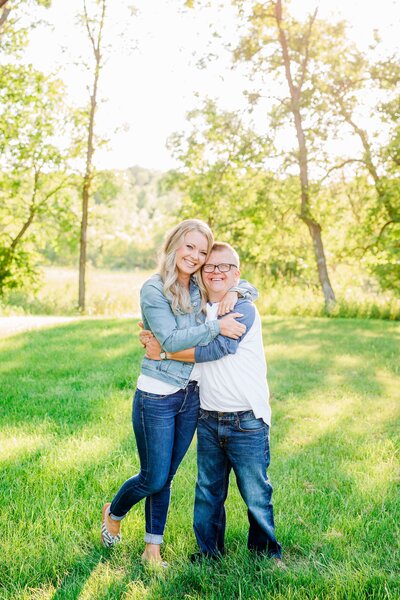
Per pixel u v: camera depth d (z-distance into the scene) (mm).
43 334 12203
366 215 23531
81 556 3254
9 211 26312
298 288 24156
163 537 3490
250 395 3000
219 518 3242
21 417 5930
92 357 9430
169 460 3129
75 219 26703
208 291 3215
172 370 3051
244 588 2893
